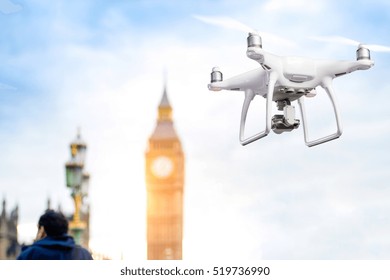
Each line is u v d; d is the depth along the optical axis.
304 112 4.62
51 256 3.88
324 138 4.42
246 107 4.47
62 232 4.01
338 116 4.25
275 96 4.34
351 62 4.23
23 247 3.98
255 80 4.37
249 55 3.97
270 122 4.07
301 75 4.14
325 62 4.21
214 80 4.52
